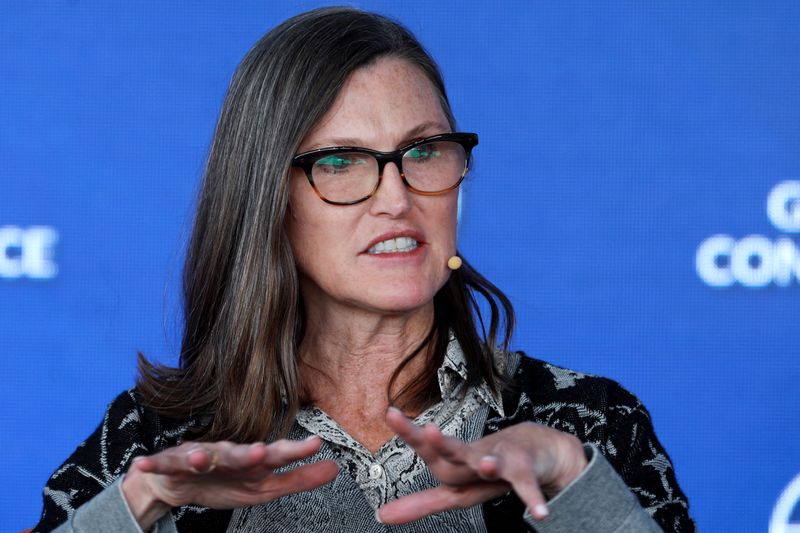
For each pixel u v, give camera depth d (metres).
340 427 5.60
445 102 5.88
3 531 12.59
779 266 12.34
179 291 6.73
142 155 12.68
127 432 5.88
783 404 12.32
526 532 5.51
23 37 12.74
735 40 12.33
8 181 12.67
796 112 12.29
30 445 12.70
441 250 5.54
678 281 12.38
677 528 5.44
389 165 5.43
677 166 12.39
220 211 5.81
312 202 5.52
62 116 12.71
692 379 12.38
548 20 12.41
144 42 12.70
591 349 12.41
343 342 5.74
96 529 4.69
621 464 5.70
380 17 5.80
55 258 12.72
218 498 4.62
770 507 12.30
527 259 12.44
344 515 5.45
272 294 5.62
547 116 12.42
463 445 4.19
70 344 12.69
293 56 5.57
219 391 5.75
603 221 12.41
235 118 5.77
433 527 5.43
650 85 12.38
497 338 6.06
